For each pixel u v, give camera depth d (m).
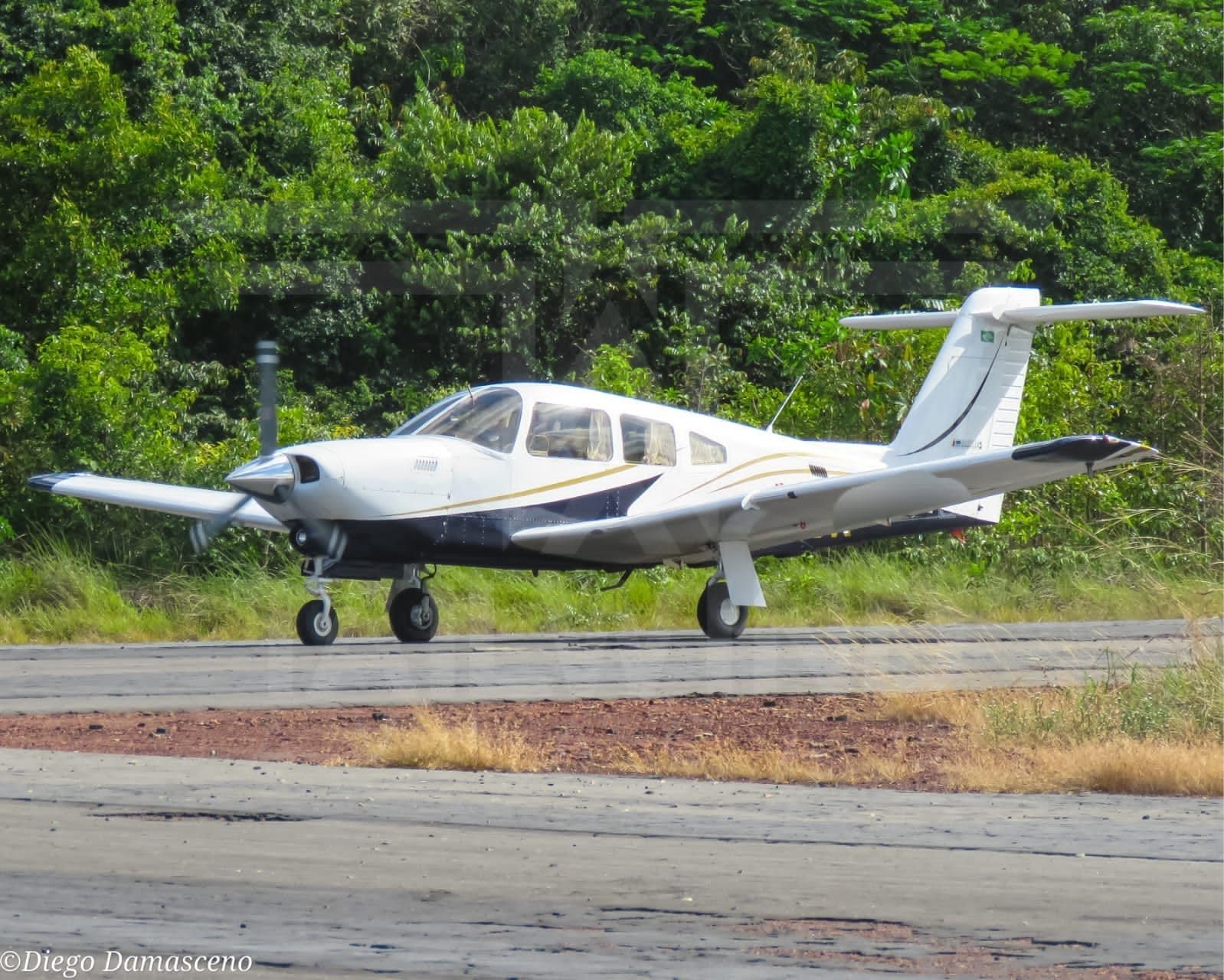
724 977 11.06
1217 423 82.31
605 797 19.88
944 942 12.12
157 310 82.81
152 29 93.12
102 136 81.19
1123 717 26.38
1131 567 68.75
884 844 16.45
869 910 13.21
